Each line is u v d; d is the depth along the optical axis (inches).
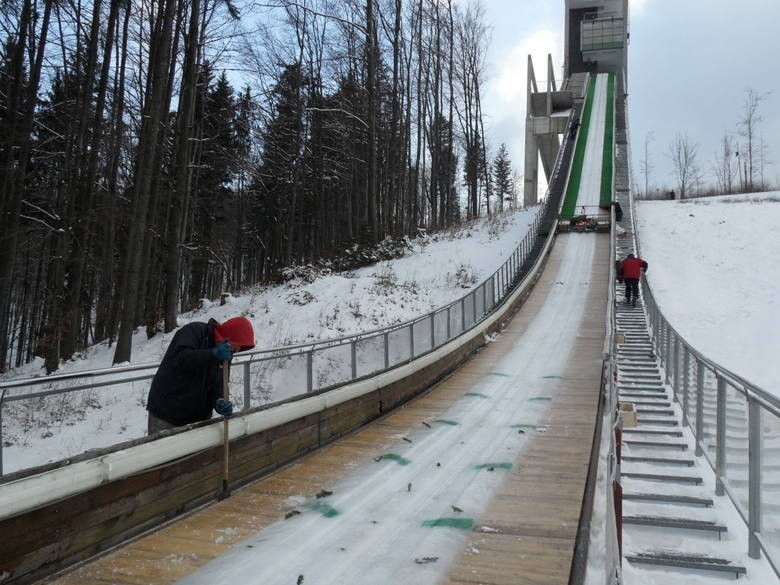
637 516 231.8
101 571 146.1
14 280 1107.3
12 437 165.6
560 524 180.7
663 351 515.2
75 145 817.5
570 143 1758.1
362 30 1074.7
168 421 188.5
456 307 516.4
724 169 2573.8
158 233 944.3
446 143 1806.1
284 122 1163.9
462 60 1690.5
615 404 241.0
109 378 299.1
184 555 157.5
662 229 1224.8
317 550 163.2
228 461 210.5
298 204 1530.5
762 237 1093.1
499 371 463.5
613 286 654.5
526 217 1350.9
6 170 674.8
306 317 727.7
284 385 281.4
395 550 163.3
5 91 789.2
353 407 310.8
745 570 188.1
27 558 133.3
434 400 382.0
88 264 1010.1
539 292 796.6
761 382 563.5
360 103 1295.5
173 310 789.2
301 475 233.3
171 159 1029.8
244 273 2267.5
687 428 355.3
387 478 229.1
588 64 2719.0
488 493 210.5
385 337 371.9
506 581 144.6
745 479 205.5
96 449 153.4
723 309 823.7
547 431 297.3
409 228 1411.2
